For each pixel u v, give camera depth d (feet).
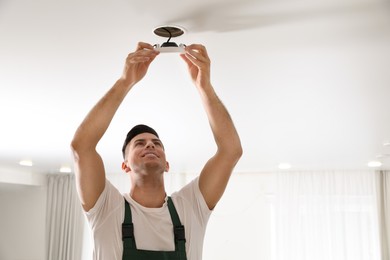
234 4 4.67
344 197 20.03
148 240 4.44
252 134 11.60
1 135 11.67
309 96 8.11
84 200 4.60
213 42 5.69
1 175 19.06
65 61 6.38
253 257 20.57
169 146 13.56
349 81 7.26
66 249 21.93
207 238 21.03
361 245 19.44
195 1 4.60
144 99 8.41
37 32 5.39
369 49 5.97
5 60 6.36
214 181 5.06
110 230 4.47
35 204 22.21
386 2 4.64
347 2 4.66
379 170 20.10
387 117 9.59
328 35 5.52
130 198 4.76
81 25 5.18
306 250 19.98
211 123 5.16
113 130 11.14
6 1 4.61
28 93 7.95
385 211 19.69
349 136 11.69
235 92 7.92
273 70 6.78
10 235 22.20
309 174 20.61
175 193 5.08
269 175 21.22
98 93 7.91
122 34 5.42
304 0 4.61
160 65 6.57
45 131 11.16
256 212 20.99
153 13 4.86
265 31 5.37
